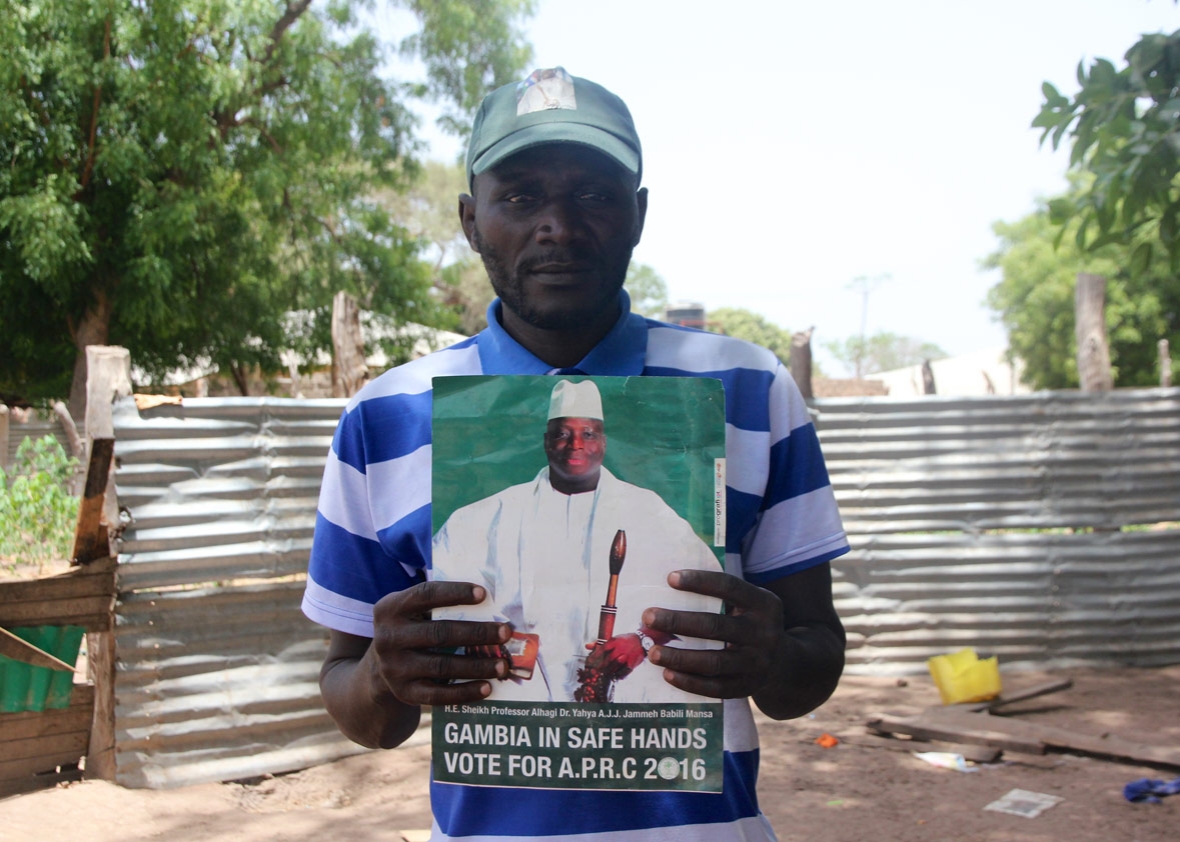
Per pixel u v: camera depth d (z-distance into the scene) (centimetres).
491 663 116
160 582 445
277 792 453
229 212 1420
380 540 140
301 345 1584
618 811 126
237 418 466
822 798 435
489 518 120
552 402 121
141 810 416
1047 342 2884
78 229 1205
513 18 1766
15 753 429
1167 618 675
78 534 424
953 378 4409
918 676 657
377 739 140
